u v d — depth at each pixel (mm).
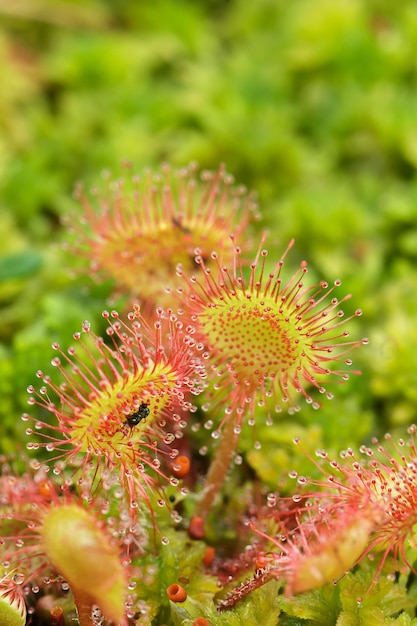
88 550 100
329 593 119
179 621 117
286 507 124
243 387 117
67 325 145
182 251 131
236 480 131
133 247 131
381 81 207
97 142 190
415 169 188
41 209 177
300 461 130
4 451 133
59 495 121
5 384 136
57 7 223
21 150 191
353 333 151
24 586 119
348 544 102
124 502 114
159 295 132
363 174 187
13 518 117
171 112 196
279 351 115
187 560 121
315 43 214
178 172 147
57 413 111
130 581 118
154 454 122
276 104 199
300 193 174
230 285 118
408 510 109
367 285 162
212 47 227
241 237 145
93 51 206
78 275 156
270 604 118
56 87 210
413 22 210
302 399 141
